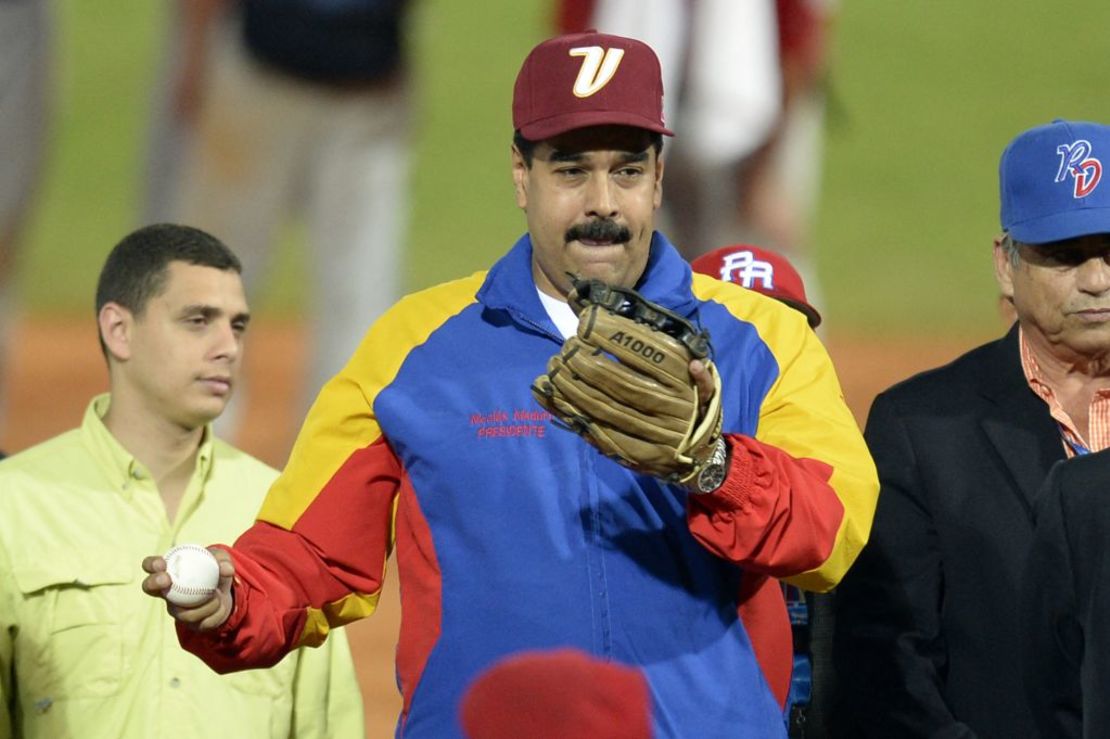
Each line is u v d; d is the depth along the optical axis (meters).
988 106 75.81
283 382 50.44
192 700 13.67
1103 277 13.71
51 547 13.77
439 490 11.77
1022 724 13.70
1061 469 12.60
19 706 13.75
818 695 15.01
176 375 14.17
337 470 12.23
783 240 42.59
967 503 13.98
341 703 14.53
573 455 11.66
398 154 41.66
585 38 11.79
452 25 75.56
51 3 43.16
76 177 66.88
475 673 11.50
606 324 10.60
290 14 39.75
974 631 13.91
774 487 10.88
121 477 14.20
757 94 40.59
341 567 12.20
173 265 14.24
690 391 10.67
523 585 11.48
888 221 67.62
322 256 41.88
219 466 14.70
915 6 81.69
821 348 12.34
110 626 13.69
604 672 11.37
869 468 11.72
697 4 40.03
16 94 42.75
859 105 75.38
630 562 11.51
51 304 58.88
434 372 12.08
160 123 41.50
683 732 11.34
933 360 52.62
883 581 14.09
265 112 40.22
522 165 12.16
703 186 41.66
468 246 64.06
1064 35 80.19
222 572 11.35
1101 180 13.59
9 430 45.62
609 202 11.59
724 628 11.62
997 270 14.73
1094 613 12.03
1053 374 14.28
